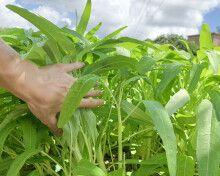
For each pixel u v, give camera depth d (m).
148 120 0.91
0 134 0.93
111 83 1.18
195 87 1.04
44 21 0.87
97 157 0.95
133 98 1.24
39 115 0.93
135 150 1.28
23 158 0.87
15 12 0.86
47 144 1.13
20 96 0.91
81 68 1.02
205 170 0.73
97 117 1.08
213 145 0.76
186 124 1.05
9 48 0.88
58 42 0.94
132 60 0.96
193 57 1.26
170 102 0.85
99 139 0.91
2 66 0.86
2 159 1.12
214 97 0.84
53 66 0.93
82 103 0.90
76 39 1.16
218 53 1.10
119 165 0.94
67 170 1.04
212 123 0.79
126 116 0.95
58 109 0.91
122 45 1.27
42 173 1.10
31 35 1.30
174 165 0.74
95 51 1.08
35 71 0.90
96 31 1.28
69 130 0.90
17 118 0.97
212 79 1.11
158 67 1.13
